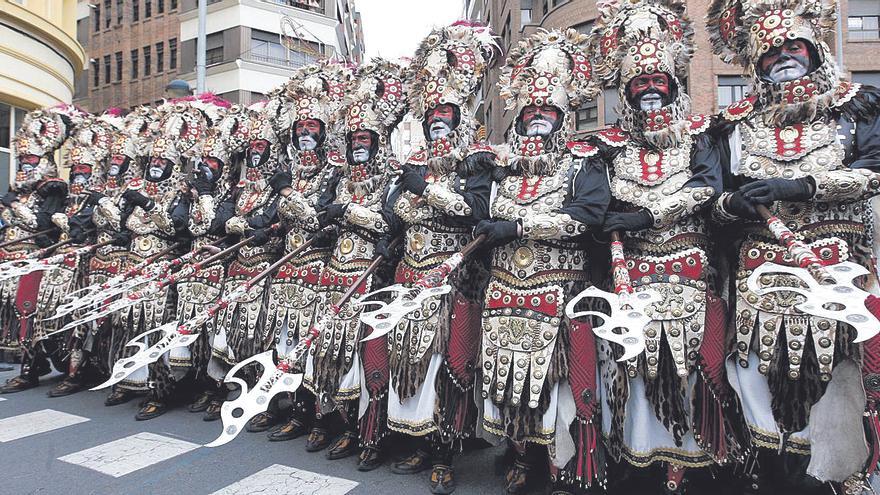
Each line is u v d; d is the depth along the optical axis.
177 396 4.02
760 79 2.14
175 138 4.09
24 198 4.86
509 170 2.53
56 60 9.77
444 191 2.48
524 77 2.42
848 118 2.04
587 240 2.43
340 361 2.85
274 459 2.85
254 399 2.16
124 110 5.05
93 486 2.52
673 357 2.08
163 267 3.43
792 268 1.71
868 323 1.48
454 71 2.62
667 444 2.18
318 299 3.13
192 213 3.79
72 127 5.02
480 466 2.79
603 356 2.34
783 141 2.08
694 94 10.23
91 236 4.50
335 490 2.45
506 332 2.30
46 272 4.40
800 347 1.94
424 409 2.51
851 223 2.00
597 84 2.42
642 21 2.25
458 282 2.60
